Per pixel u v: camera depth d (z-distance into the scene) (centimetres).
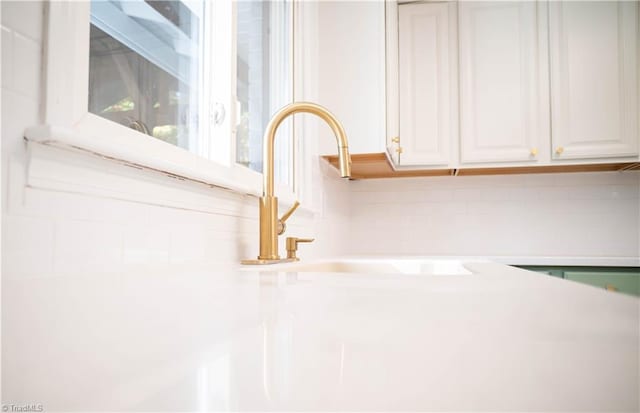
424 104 240
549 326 27
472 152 235
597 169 247
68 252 63
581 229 254
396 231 273
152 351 22
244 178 132
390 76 207
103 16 86
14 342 24
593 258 205
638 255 247
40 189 59
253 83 158
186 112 118
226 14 126
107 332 27
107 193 71
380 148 198
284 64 185
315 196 202
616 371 17
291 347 23
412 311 34
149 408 15
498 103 233
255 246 130
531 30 231
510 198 262
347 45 204
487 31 236
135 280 59
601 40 225
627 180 251
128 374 18
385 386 16
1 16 56
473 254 264
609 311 32
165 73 108
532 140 229
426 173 258
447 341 23
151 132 102
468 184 267
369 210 277
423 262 150
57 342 24
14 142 57
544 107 229
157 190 84
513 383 16
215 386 17
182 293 46
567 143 226
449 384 16
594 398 15
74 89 69
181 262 92
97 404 15
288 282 58
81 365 20
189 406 15
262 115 166
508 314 31
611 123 223
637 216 249
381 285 54
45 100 62
